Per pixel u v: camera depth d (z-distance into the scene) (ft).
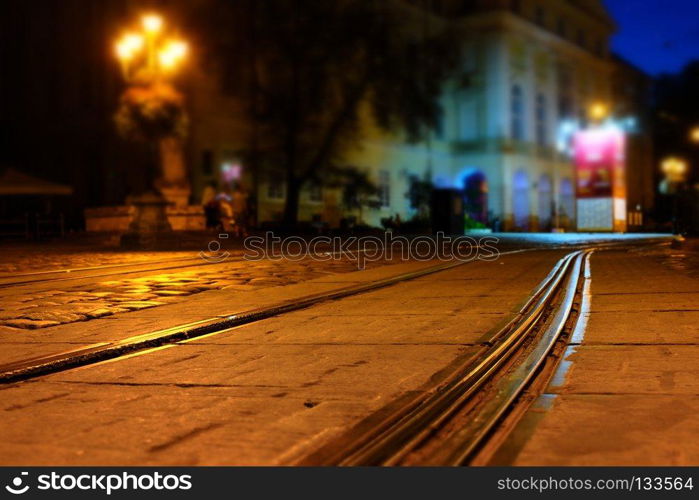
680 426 9.37
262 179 97.96
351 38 95.91
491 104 161.07
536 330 17.49
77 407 11.13
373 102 104.58
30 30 127.85
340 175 101.55
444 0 161.38
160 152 93.45
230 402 11.14
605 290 24.91
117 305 24.07
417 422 9.62
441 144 162.61
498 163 160.25
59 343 17.02
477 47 161.79
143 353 15.69
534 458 8.39
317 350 15.42
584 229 142.72
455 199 101.09
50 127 122.62
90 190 113.60
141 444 9.16
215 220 79.87
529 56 169.58
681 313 18.81
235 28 94.84
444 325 18.15
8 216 93.91
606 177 140.56
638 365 12.96
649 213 181.06
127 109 81.10
